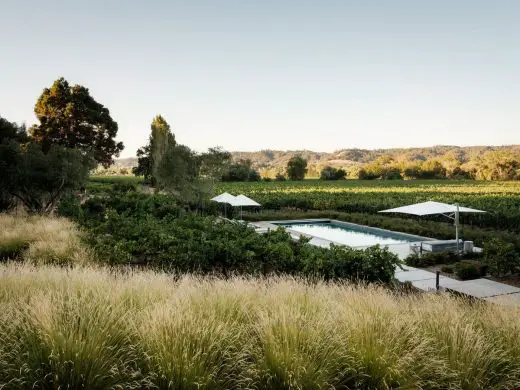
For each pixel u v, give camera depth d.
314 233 24.39
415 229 21.77
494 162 101.00
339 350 3.36
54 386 2.72
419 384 3.21
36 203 20.20
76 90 47.81
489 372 3.48
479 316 4.59
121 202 22.64
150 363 3.03
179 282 5.71
